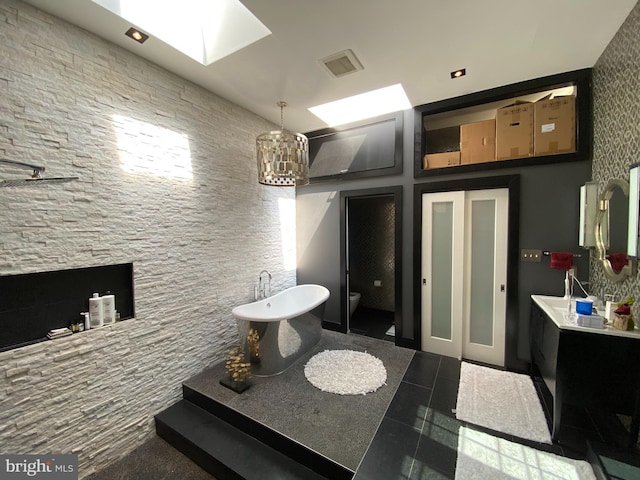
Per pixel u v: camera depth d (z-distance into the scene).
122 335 2.02
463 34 1.89
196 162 2.59
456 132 3.50
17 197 1.53
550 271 2.56
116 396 1.98
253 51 2.06
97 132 1.88
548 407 2.13
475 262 2.97
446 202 3.07
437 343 3.15
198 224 2.63
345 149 3.70
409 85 2.61
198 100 2.60
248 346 2.61
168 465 1.93
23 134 1.55
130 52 2.06
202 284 2.67
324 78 2.46
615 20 1.77
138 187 2.13
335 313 3.83
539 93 2.77
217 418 2.21
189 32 2.11
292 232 4.05
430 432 1.89
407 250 3.27
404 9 1.65
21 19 1.54
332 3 1.60
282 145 2.68
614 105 1.95
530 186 2.62
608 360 1.66
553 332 1.90
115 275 2.08
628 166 1.77
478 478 1.54
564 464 1.63
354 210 4.93
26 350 1.56
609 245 2.03
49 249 1.66
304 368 2.75
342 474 1.62
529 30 1.86
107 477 1.82
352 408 2.14
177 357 2.44
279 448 1.88
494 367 2.85
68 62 1.73
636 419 1.62
